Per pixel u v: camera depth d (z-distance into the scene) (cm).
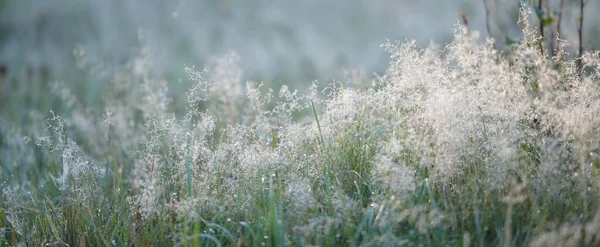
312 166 431
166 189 440
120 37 1227
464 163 403
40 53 1172
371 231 374
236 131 496
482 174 399
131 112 648
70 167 459
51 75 996
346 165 433
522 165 401
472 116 407
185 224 375
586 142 406
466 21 523
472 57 440
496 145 398
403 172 391
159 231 410
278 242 373
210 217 415
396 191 389
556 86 431
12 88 949
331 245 378
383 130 446
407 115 432
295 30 1276
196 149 437
